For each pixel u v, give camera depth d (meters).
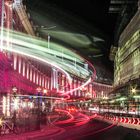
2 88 43.84
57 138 24.48
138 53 101.56
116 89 112.62
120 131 32.75
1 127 26.92
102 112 70.81
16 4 68.81
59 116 76.31
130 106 50.53
